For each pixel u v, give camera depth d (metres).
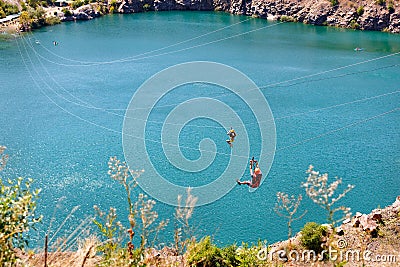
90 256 9.81
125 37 93.00
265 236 29.42
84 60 76.12
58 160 40.84
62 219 30.38
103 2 122.50
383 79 64.69
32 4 117.56
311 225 17.77
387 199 35.19
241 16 118.69
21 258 9.48
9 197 8.80
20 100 57.28
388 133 47.38
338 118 51.19
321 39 93.12
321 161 41.38
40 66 72.69
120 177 10.45
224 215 31.67
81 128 48.59
